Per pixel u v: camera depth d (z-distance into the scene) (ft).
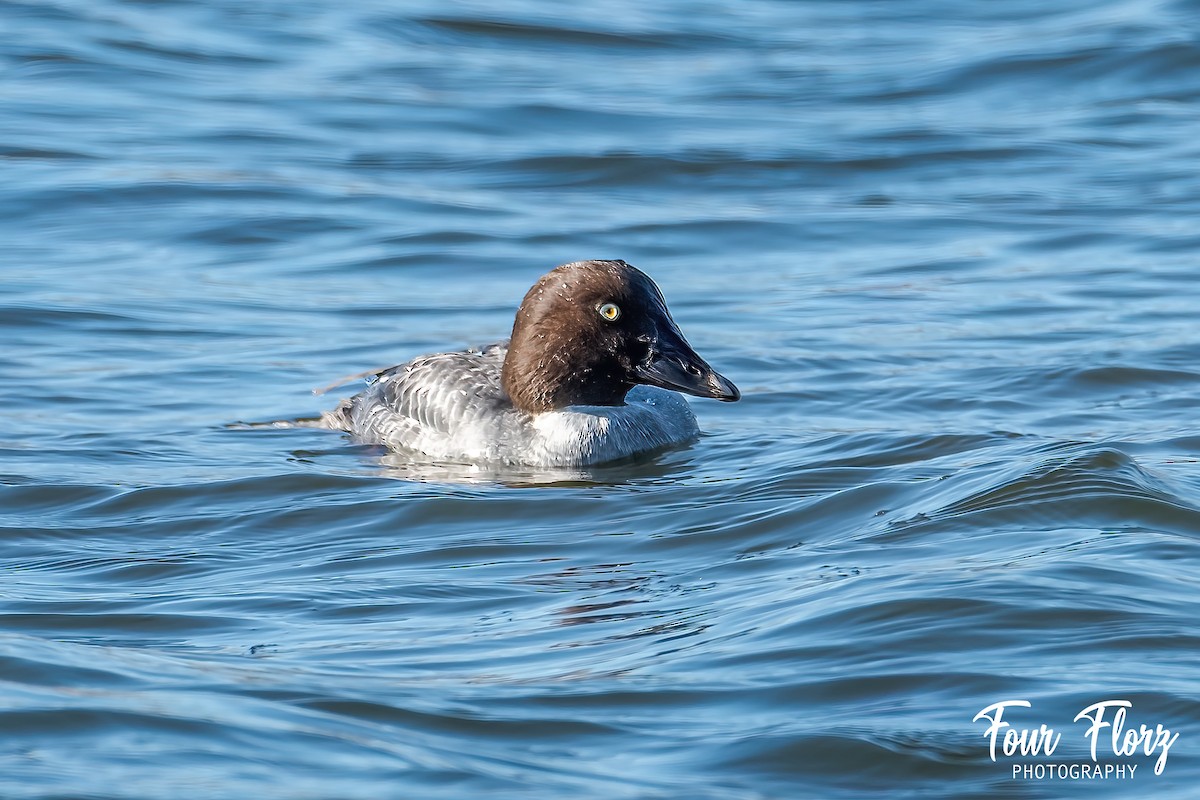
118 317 59.67
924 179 80.18
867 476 41.27
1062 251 68.28
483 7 114.42
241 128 86.99
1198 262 65.72
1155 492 35.35
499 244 70.28
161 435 47.78
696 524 38.04
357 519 39.78
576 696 25.84
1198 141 85.10
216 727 24.47
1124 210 73.82
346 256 68.64
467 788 22.30
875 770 22.82
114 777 22.59
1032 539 32.91
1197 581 29.60
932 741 23.52
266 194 76.07
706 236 71.82
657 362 47.11
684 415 48.88
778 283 65.10
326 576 34.63
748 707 25.12
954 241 70.33
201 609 31.96
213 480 42.93
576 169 81.61
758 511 38.55
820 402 50.49
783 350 55.83
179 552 36.88
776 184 79.41
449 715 25.12
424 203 75.66
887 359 54.44
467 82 97.09
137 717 24.80
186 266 66.85
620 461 46.11
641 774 22.84
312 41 105.70
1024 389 50.14
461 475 44.96
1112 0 113.50
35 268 65.62
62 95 91.66
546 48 106.73
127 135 84.84
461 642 29.37
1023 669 25.82
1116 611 27.96
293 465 45.37
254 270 66.64
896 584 30.14
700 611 30.63
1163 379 50.60
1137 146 84.69
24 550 37.06
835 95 94.99
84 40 102.73
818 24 113.09
